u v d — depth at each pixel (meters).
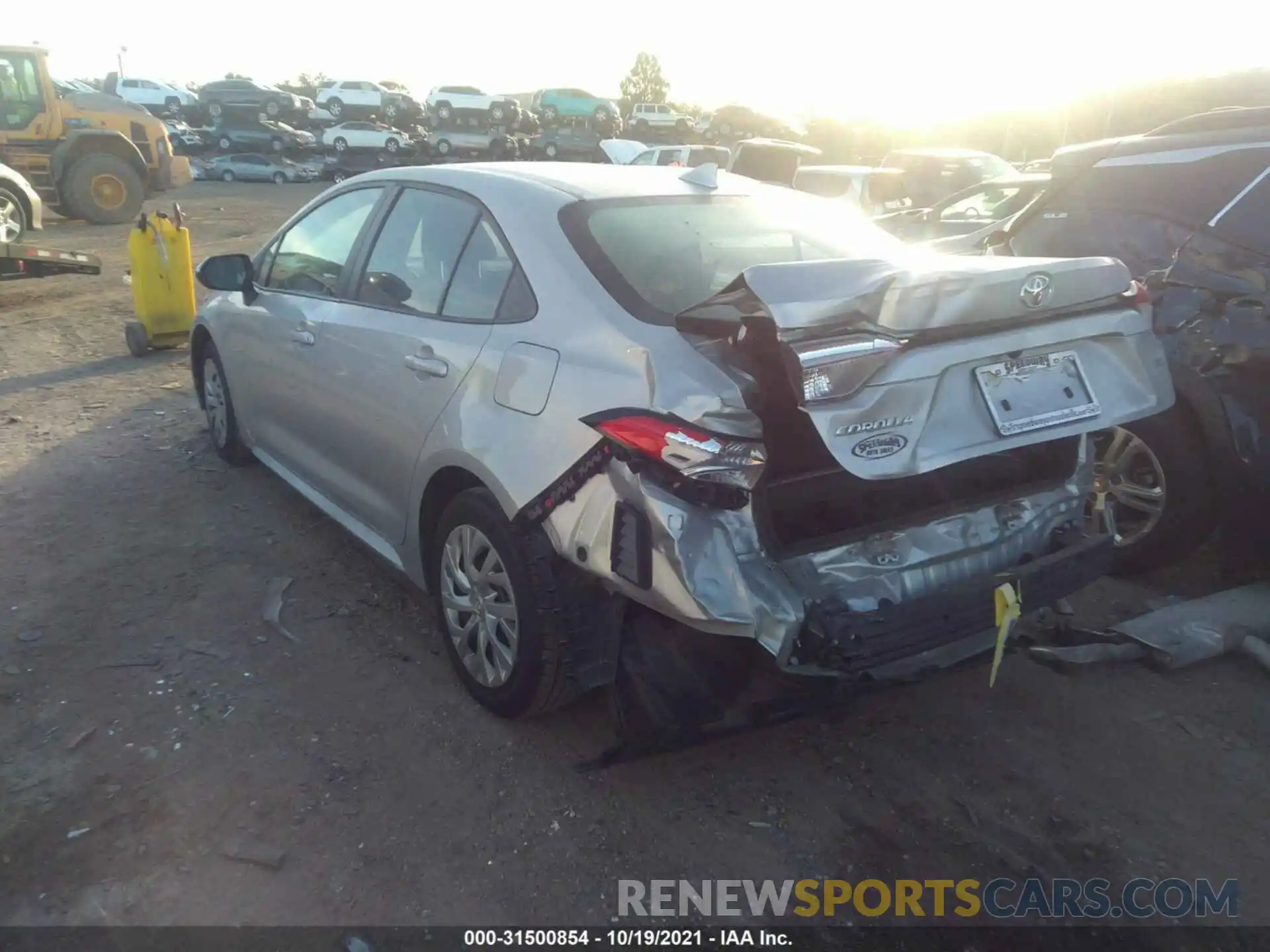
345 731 3.37
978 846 2.96
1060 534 3.27
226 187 34.91
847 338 2.47
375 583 4.38
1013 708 3.62
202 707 3.46
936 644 2.80
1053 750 3.39
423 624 4.06
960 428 2.66
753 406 2.62
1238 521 4.16
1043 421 2.79
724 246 3.46
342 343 4.04
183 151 41.47
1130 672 3.87
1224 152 4.40
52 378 7.64
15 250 10.32
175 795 3.03
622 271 3.16
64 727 3.33
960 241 5.74
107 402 6.99
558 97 46.38
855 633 2.67
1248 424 4.00
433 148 43.22
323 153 42.75
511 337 3.21
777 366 2.71
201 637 3.90
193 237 17.53
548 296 3.17
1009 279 2.71
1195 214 4.39
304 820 2.96
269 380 4.74
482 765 3.22
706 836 2.96
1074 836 3.01
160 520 4.97
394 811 3.00
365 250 4.16
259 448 5.18
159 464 5.75
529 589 3.08
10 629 3.92
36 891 2.67
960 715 3.57
